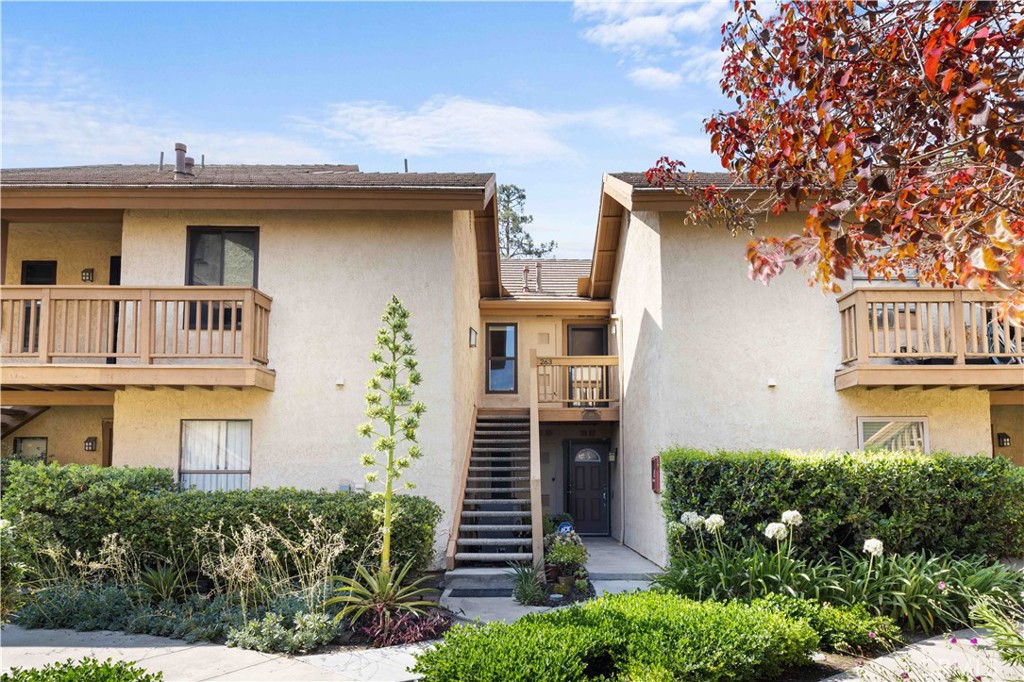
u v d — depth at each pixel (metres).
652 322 13.59
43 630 8.94
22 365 11.75
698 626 6.75
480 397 19.58
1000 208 3.95
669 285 12.93
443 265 13.16
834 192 4.70
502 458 15.48
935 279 5.47
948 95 3.88
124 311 12.05
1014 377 11.52
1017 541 10.63
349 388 12.88
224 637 8.57
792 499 10.35
